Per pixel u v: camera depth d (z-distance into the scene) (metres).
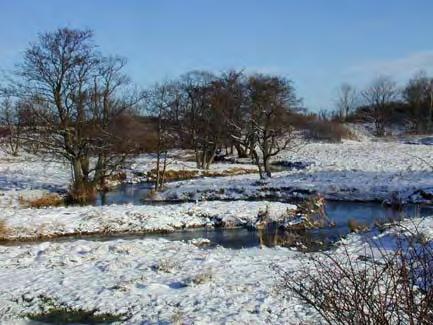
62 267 13.26
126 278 11.98
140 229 20.97
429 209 24.70
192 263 13.33
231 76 48.31
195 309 9.90
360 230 18.17
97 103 30.19
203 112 47.50
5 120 33.78
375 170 37.72
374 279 5.07
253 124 38.69
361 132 84.62
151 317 9.65
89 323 9.68
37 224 20.58
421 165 39.97
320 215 21.30
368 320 4.40
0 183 33.78
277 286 10.77
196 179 37.88
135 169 42.94
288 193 30.61
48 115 29.17
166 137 40.56
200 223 21.83
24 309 10.37
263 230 20.61
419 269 5.07
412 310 4.25
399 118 90.94
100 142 30.98
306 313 9.38
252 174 41.19
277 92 43.72
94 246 15.34
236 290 10.91
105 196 31.89
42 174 38.56
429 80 90.00
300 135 67.94
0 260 14.09
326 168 40.12
